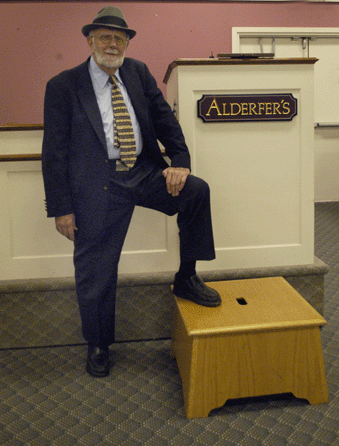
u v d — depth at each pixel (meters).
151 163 1.86
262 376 1.66
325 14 5.07
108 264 1.81
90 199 1.72
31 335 2.18
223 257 2.24
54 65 4.80
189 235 1.77
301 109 2.16
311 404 1.70
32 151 2.09
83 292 1.82
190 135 2.12
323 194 5.64
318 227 4.34
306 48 5.21
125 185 1.75
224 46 5.00
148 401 1.74
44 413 1.68
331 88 5.36
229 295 1.93
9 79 4.80
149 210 2.18
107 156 1.71
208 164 2.16
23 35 4.73
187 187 1.72
